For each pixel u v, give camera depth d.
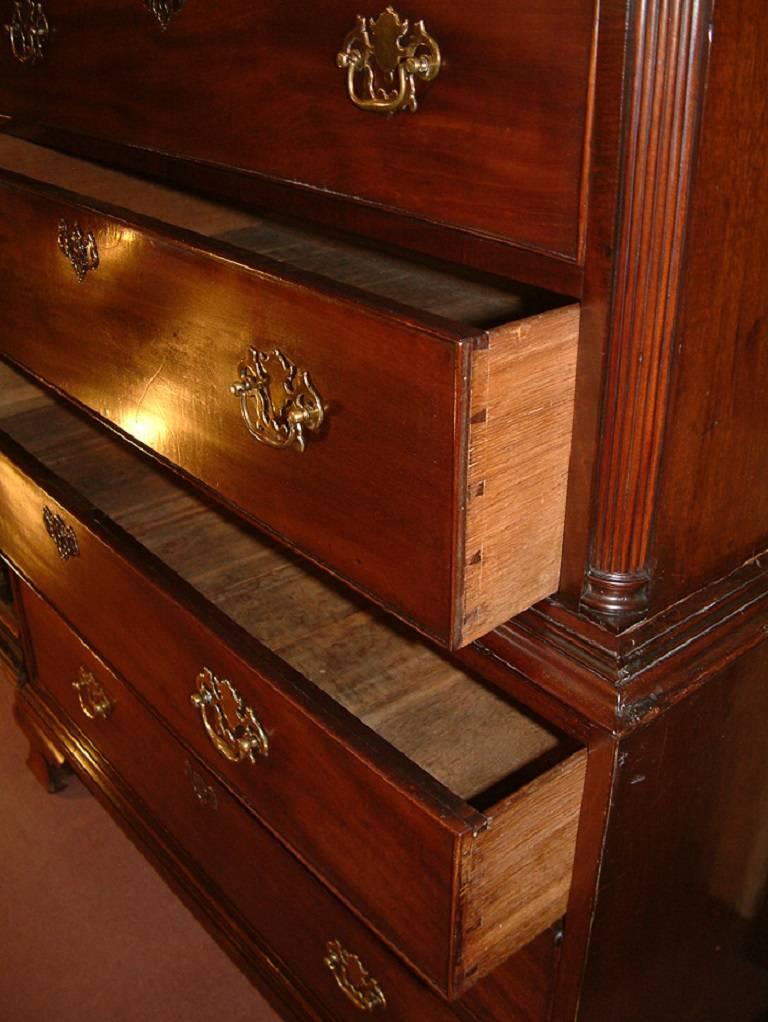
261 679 0.69
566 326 0.49
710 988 0.88
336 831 0.69
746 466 0.59
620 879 0.66
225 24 0.60
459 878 0.57
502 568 0.54
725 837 0.77
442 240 0.54
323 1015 0.95
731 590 0.63
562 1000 0.71
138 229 0.65
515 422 0.50
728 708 0.67
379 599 0.58
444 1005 0.79
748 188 0.48
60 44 0.76
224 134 0.64
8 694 1.54
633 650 0.58
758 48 0.44
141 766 1.10
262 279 0.56
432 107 0.50
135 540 0.86
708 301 0.50
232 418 0.65
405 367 0.49
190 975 1.11
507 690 0.63
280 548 1.03
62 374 0.86
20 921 1.17
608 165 0.44
